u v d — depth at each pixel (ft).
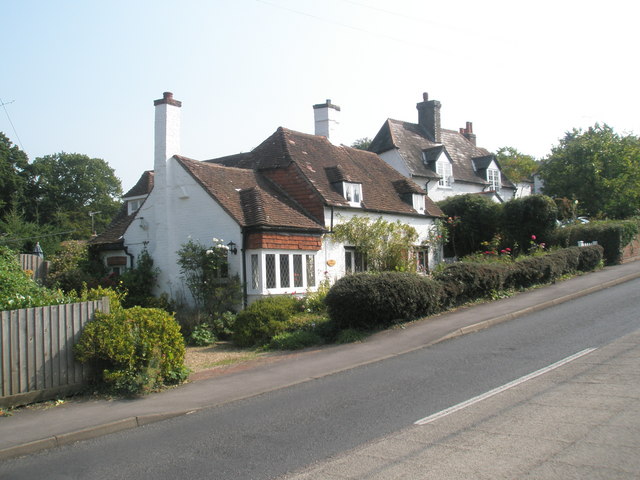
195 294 62.49
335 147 89.10
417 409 24.72
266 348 47.80
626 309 46.16
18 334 30.50
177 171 68.13
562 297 54.90
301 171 72.69
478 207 100.32
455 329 44.11
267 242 61.36
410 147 120.47
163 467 20.07
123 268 74.49
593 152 115.75
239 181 71.20
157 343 34.17
